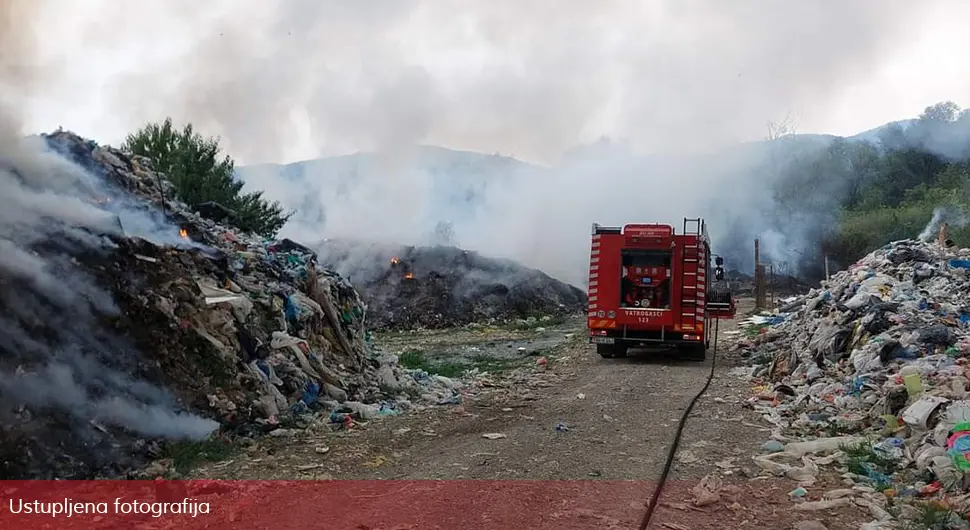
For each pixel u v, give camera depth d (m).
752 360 17.89
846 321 14.14
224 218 19.91
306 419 10.25
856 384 10.66
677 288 18.59
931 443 7.51
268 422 9.66
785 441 8.91
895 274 17.91
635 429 9.77
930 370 9.81
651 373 16.02
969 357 10.34
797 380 12.95
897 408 9.12
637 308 18.73
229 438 9.03
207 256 12.32
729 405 11.71
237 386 10.09
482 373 17.33
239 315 11.27
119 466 7.67
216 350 10.18
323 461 8.19
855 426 9.25
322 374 12.09
